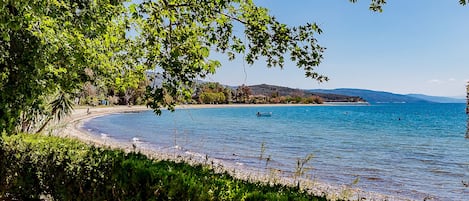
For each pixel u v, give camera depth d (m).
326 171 18.75
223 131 42.06
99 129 41.34
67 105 15.75
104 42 6.76
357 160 22.98
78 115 61.47
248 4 5.40
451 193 14.77
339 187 14.80
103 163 4.92
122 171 4.60
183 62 5.47
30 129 13.93
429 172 19.22
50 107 14.42
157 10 5.08
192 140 31.56
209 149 25.61
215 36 5.55
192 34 5.54
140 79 7.16
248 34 5.61
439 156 25.64
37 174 5.90
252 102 170.38
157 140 31.02
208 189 3.91
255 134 38.97
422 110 133.38
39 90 5.53
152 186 4.17
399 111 122.94
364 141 34.59
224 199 3.73
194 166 5.52
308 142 32.66
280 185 4.81
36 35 5.07
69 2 5.38
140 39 6.90
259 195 3.77
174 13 5.24
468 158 24.73
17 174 6.14
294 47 5.46
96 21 5.69
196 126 49.34
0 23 4.33
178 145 27.19
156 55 5.55
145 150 23.42
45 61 5.36
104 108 89.62
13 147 6.35
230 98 156.12
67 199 5.24
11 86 5.19
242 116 77.81
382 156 25.12
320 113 101.19
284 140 33.75
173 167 5.03
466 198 14.00
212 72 5.39
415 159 24.02
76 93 8.12
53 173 5.57
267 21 5.46
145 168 4.48
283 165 19.77
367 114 98.88
